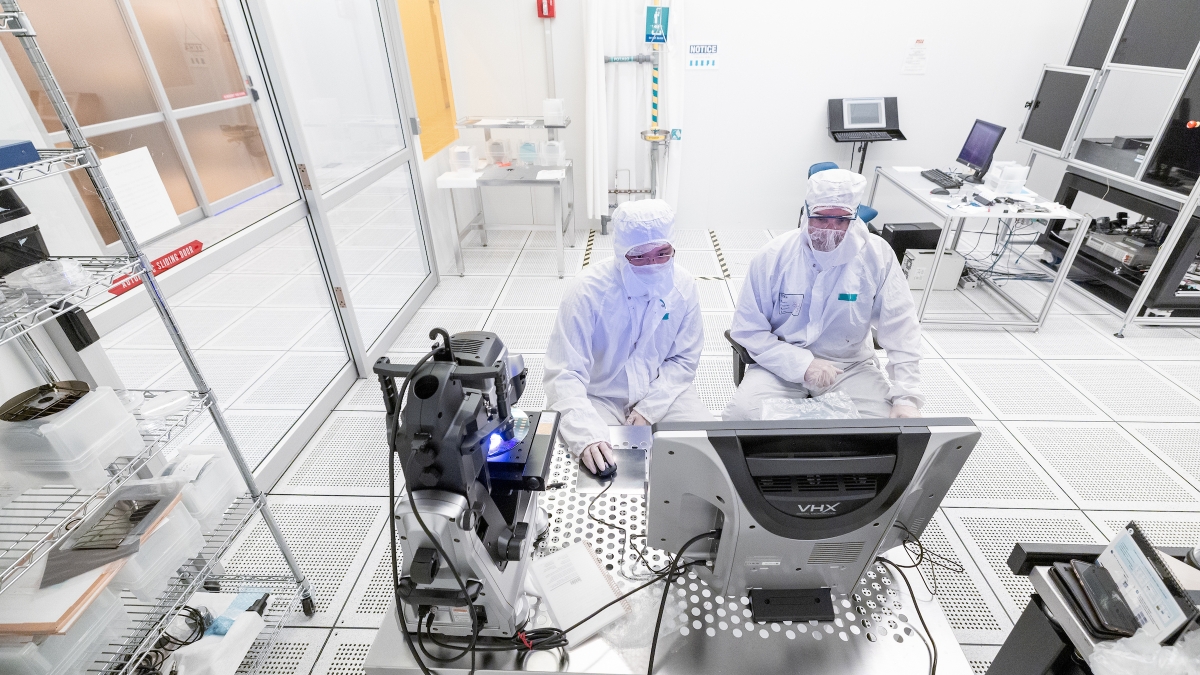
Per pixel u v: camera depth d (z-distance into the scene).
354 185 2.58
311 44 2.31
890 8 3.77
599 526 1.16
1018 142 3.86
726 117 4.19
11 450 0.98
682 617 0.96
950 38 3.85
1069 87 3.41
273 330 2.65
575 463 1.35
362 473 2.10
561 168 3.80
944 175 3.55
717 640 0.93
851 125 4.02
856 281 1.75
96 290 1.17
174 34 1.79
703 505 0.89
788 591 0.98
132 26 1.65
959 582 1.64
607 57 3.88
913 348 1.75
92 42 1.57
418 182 3.31
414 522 0.76
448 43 3.87
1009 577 1.66
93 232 1.39
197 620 1.32
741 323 1.93
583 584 1.01
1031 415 2.38
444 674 0.91
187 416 1.21
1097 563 0.88
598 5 3.67
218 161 2.01
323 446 2.23
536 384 2.64
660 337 1.76
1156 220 3.05
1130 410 2.40
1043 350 2.87
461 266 3.76
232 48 1.95
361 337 2.61
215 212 1.97
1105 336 2.99
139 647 1.11
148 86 1.73
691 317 1.80
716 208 4.57
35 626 0.90
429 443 0.74
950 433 0.78
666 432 0.79
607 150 4.20
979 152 3.48
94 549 1.03
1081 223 2.78
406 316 3.17
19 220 1.00
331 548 1.79
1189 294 3.02
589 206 4.30
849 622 0.96
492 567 0.83
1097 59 3.22
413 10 3.27
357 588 1.66
